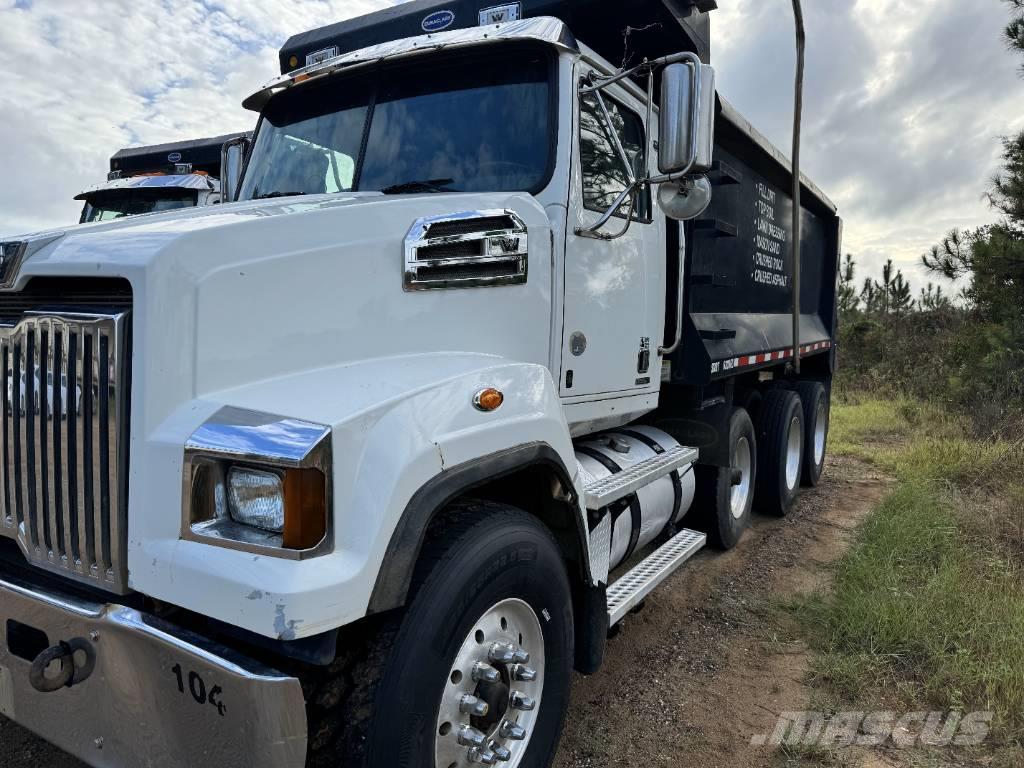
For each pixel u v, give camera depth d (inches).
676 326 172.4
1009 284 430.9
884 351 657.0
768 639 163.6
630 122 157.3
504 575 92.2
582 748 124.0
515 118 128.6
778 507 260.4
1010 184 427.5
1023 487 263.4
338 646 83.4
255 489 74.0
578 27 156.8
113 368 76.7
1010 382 401.4
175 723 73.4
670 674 149.0
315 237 93.0
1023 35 384.2
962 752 121.6
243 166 154.7
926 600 163.9
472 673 90.9
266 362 86.5
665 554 166.7
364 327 96.9
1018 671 135.9
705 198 118.1
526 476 111.4
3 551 95.7
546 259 123.3
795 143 188.7
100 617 75.2
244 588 68.7
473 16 152.7
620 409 152.7
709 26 173.9
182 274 79.0
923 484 269.0
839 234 355.3
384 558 76.6
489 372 99.0
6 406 88.7
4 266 88.4
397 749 79.4
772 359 250.2
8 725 124.8
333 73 142.5
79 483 80.4
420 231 103.5
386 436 80.0
